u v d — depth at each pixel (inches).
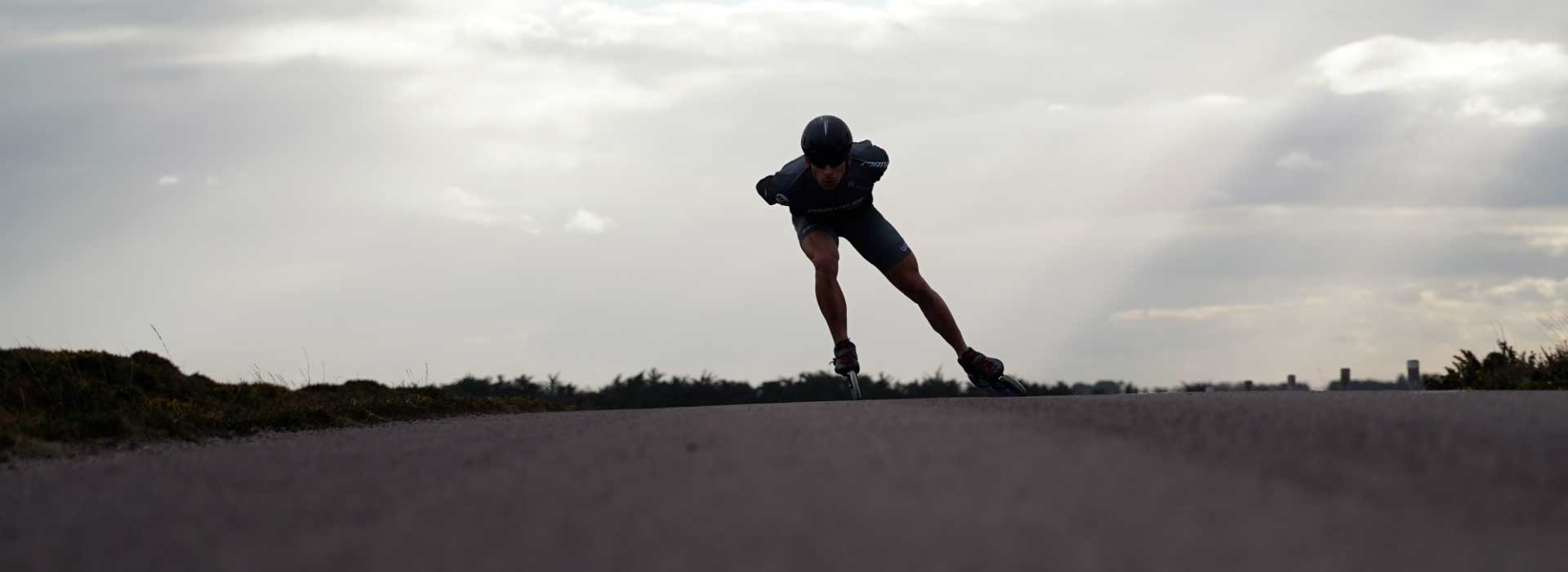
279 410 318.3
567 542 106.7
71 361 340.8
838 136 299.6
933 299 326.6
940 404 237.8
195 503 140.6
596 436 191.8
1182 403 219.5
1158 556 95.0
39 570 107.6
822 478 133.3
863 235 324.8
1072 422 183.0
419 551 106.4
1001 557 95.0
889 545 100.4
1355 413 185.8
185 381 370.6
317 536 115.9
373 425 322.7
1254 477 128.3
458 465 162.4
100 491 156.4
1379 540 100.5
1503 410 191.6
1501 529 105.3
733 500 122.7
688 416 228.2
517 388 645.3
